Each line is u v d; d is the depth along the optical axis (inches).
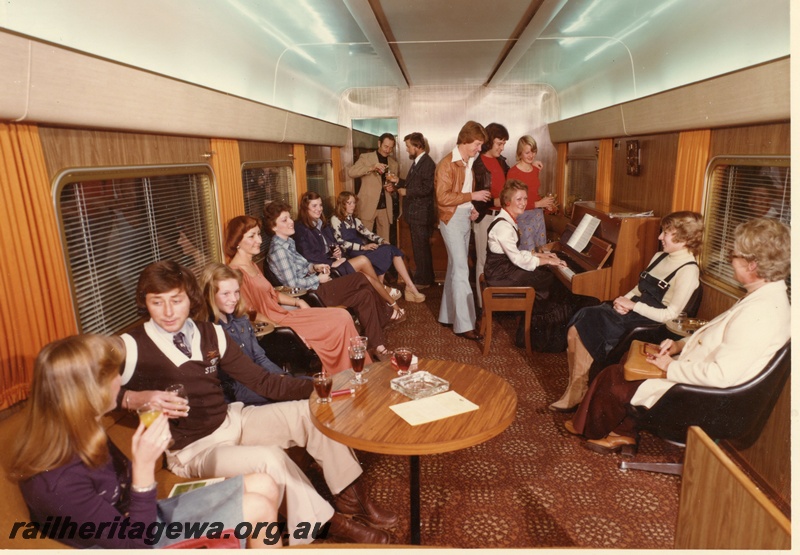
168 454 87.3
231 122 149.6
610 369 115.0
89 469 61.5
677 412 100.1
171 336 87.4
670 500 102.7
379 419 80.0
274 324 144.0
